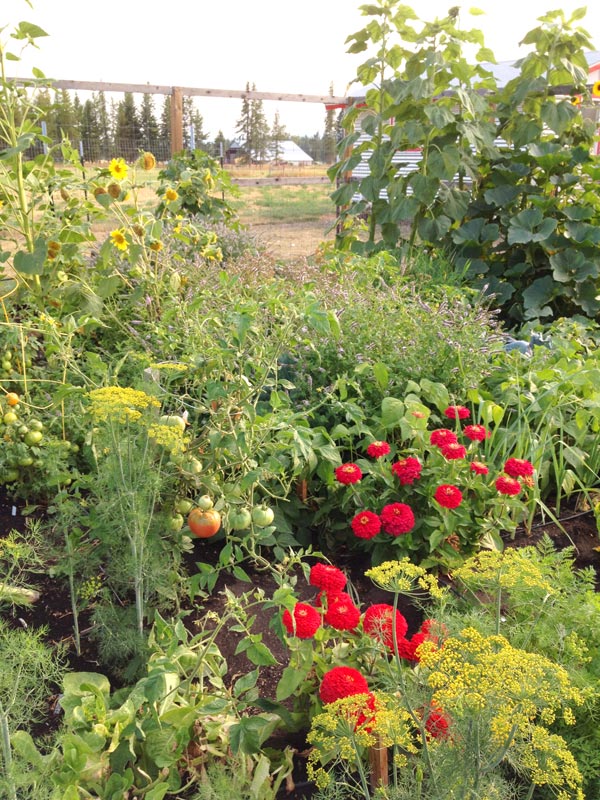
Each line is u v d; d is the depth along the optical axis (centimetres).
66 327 300
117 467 229
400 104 612
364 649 197
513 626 211
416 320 383
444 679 140
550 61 637
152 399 231
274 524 288
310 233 1076
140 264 422
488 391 379
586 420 347
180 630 200
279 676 226
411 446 313
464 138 608
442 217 603
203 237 515
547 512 313
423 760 164
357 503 281
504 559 186
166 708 187
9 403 308
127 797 176
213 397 249
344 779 184
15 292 388
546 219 581
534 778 143
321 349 349
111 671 221
